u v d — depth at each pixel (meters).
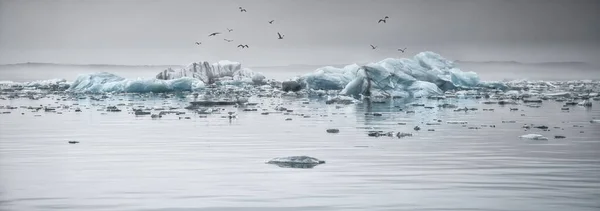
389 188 30.16
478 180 31.91
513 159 38.22
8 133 54.69
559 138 48.78
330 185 30.86
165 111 79.12
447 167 35.56
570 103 91.31
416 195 28.73
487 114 74.00
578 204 27.03
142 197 28.73
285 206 26.92
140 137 51.06
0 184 31.59
